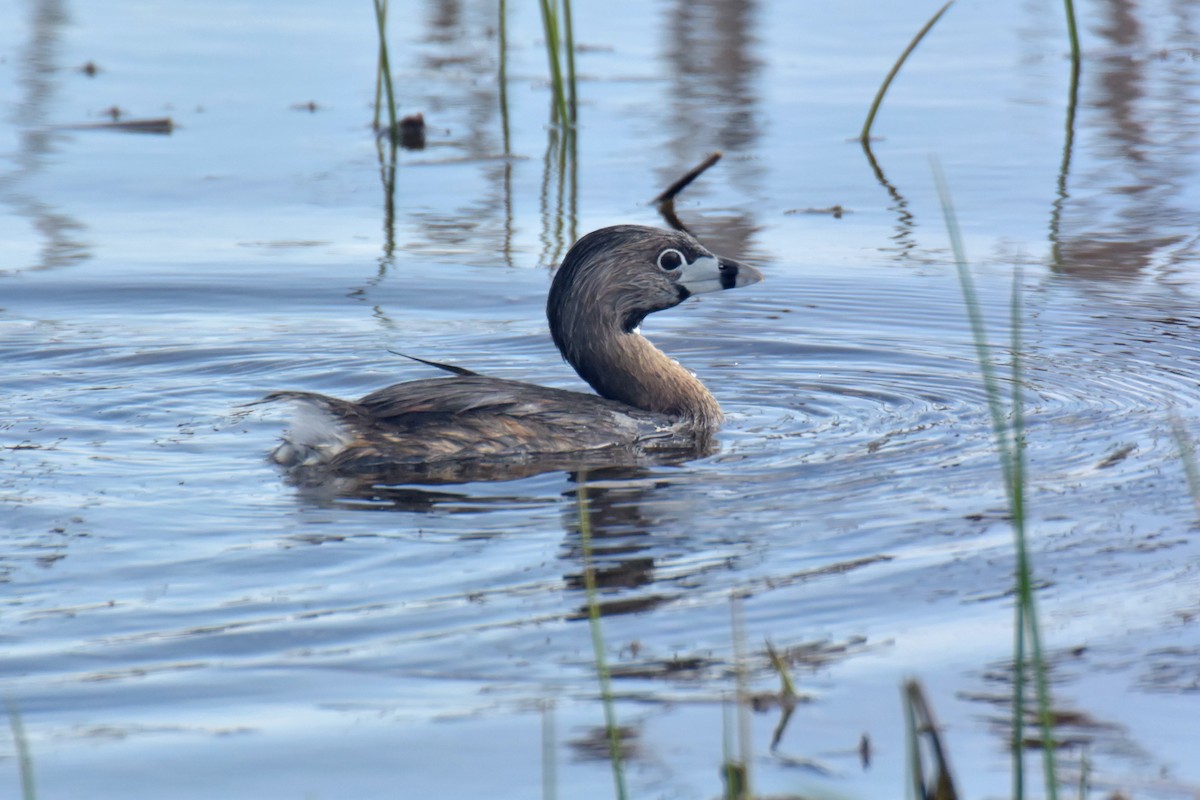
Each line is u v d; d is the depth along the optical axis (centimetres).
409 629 791
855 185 1916
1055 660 736
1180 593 814
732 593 833
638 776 630
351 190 1911
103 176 1941
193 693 717
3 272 1606
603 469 1092
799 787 619
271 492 1035
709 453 1134
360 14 2920
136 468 1090
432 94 2367
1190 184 1867
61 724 685
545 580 859
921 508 973
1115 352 1376
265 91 2364
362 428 1110
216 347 1431
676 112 2255
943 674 724
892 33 2748
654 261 1253
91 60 2525
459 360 1419
